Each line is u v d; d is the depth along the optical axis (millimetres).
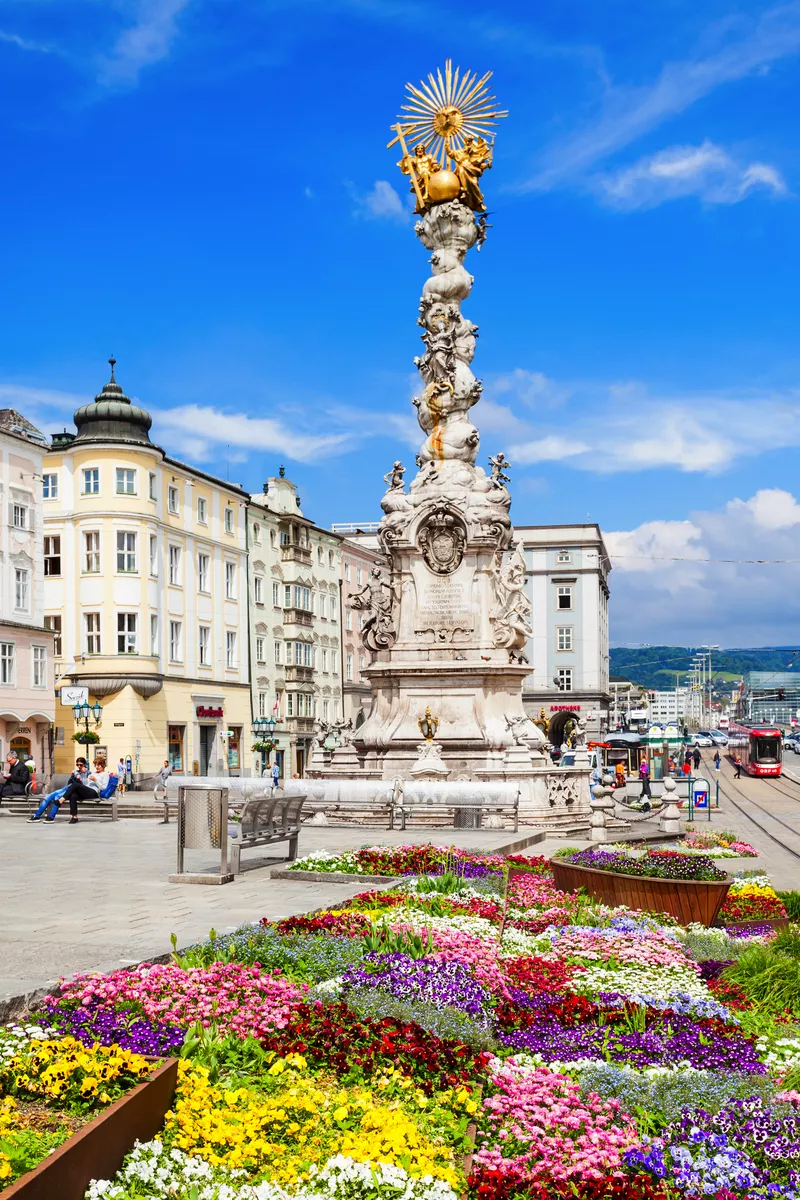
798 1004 10859
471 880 17078
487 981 10516
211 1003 8914
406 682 31297
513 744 29828
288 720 72000
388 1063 8297
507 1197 6383
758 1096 7707
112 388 56906
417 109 34438
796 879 21906
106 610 54781
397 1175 6320
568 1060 8719
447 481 32062
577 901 15938
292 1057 8195
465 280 33438
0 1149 5660
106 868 18391
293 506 77188
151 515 56500
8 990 8953
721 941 13719
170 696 58031
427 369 33438
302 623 74688
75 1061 6848
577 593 95375
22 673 49875
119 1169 6184
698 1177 6504
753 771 73188
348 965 10836
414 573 31891
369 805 26953
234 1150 6531
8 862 19297
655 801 40188
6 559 49719
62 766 54656
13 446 50469
